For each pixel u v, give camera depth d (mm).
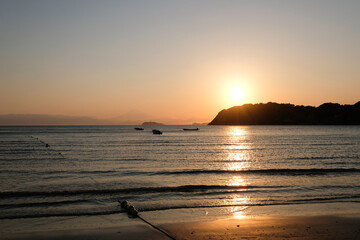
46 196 18688
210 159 40594
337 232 12406
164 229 12688
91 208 16141
